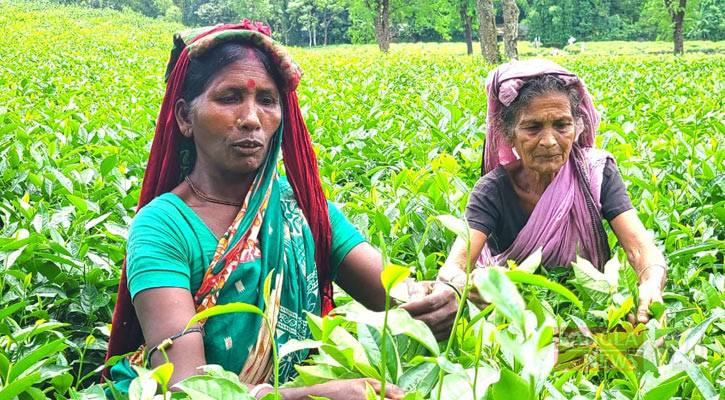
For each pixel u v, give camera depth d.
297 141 2.37
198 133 2.21
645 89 10.38
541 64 2.94
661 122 6.73
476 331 1.93
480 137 5.95
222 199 2.26
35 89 9.84
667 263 3.32
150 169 2.33
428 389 1.66
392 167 5.21
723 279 2.89
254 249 2.18
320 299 2.46
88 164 4.96
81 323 3.31
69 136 5.80
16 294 3.05
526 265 2.36
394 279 1.30
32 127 6.12
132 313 2.26
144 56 20.08
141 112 7.32
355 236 2.54
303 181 2.39
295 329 2.29
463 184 3.73
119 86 10.71
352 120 7.11
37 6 58.38
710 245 3.13
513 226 3.10
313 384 1.82
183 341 1.99
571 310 2.69
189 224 2.17
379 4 39.62
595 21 70.81
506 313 1.00
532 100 2.88
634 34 70.44
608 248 3.10
